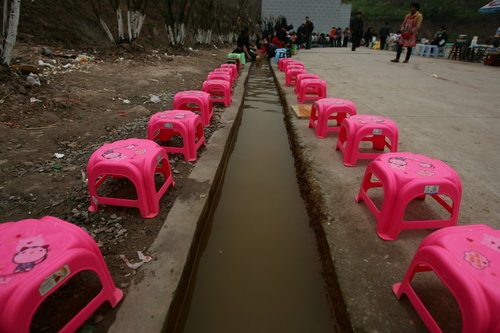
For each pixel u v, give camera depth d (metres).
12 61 5.77
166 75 7.41
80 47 8.30
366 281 1.77
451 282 1.25
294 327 1.73
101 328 1.48
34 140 3.47
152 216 2.31
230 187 3.23
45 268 1.23
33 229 1.47
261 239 2.44
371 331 1.48
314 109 4.28
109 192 2.63
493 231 1.46
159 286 1.72
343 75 8.53
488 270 1.23
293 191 3.16
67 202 2.46
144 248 2.01
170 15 11.00
